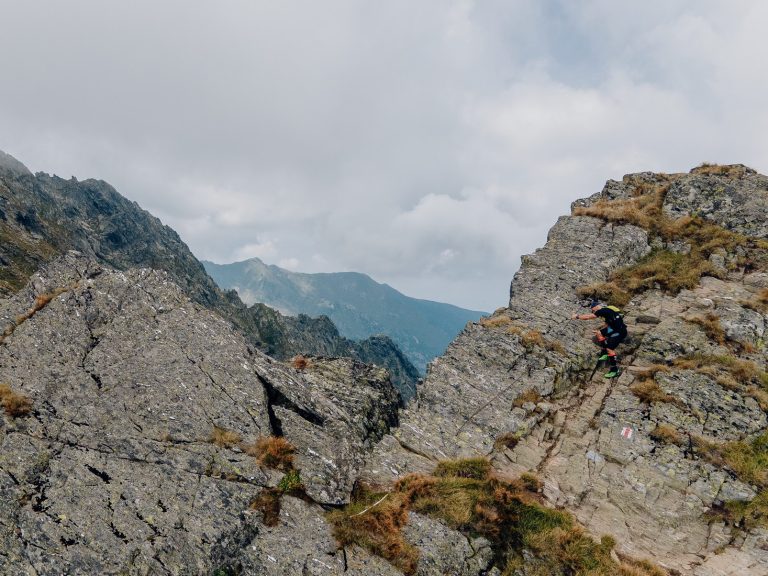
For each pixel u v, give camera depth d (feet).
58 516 37.73
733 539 45.16
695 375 63.46
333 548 41.27
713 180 106.73
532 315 81.51
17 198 524.52
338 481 49.16
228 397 53.78
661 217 102.47
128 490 41.37
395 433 59.57
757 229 91.76
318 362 80.07
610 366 67.67
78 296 59.31
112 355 54.60
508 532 44.60
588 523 47.19
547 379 66.74
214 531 39.65
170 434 47.85
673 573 41.88
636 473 52.60
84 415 47.24
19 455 41.52
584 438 58.90
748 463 51.60
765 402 58.44
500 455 56.08
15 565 34.27
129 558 36.17
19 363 50.21
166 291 64.75
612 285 84.79
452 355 73.10
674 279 84.02
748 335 69.10
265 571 38.37
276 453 49.06
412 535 43.50
